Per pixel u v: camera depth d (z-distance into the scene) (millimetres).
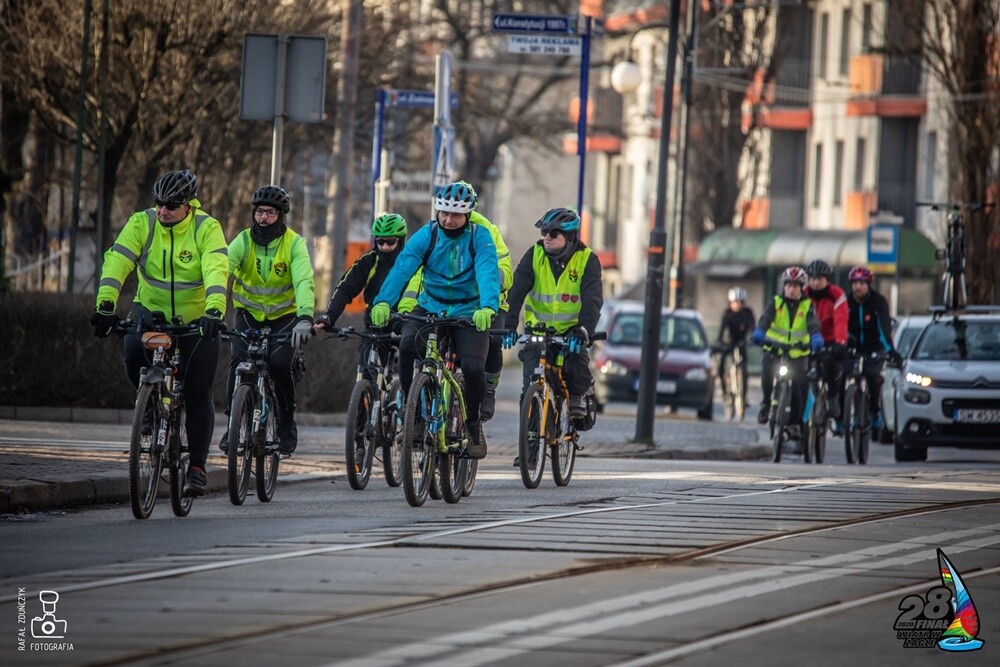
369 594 24297
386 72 98750
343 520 33344
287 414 38188
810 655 20922
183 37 74688
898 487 42094
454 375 37625
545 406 41406
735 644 21406
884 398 78312
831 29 175250
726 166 153750
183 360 34344
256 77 48250
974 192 108438
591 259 42250
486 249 36750
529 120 153875
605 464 51906
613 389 95250
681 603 24016
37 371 60906
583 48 66000
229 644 20844
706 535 30875
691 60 114188
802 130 181875
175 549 28750
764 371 61594
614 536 30562
